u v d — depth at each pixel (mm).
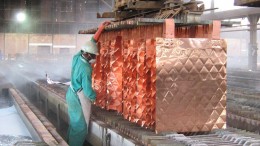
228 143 3684
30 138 5352
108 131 4527
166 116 3936
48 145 3990
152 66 3967
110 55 5207
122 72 4918
